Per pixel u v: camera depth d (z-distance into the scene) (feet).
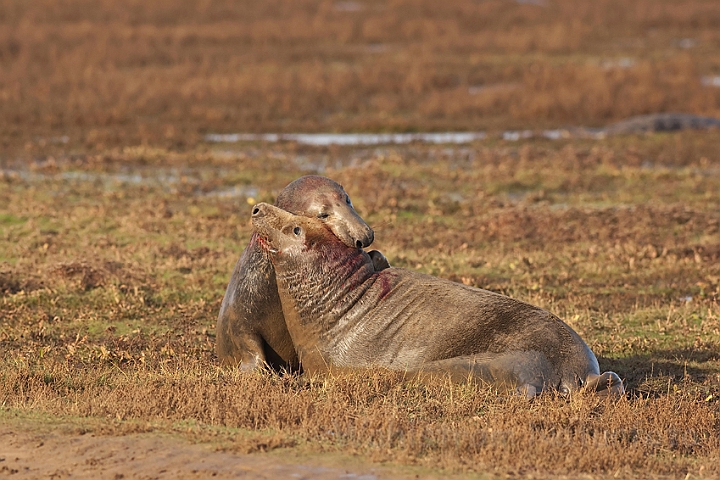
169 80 349.00
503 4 574.56
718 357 114.21
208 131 287.48
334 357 97.35
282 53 422.82
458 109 316.60
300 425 83.76
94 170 234.17
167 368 104.78
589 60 420.36
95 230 178.09
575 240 175.22
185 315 131.44
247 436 79.97
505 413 84.99
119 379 99.50
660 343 119.55
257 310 100.53
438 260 160.25
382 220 187.93
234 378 95.86
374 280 98.17
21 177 223.51
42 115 293.84
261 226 98.89
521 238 177.06
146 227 179.73
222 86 336.49
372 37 472.85
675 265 158.30
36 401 90.27
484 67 398.21
